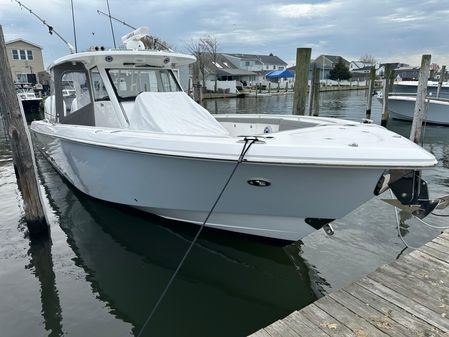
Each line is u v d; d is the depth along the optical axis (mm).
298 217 3408
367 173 2930
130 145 3572
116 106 4520
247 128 4953
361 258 3977
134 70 4777
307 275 3699
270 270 3791
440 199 3275
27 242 4492
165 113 4090
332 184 3051
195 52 37844
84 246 4371
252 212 3510
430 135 12094
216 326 3039
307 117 4730
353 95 36688
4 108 4160
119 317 3148
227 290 3506
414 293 2723
